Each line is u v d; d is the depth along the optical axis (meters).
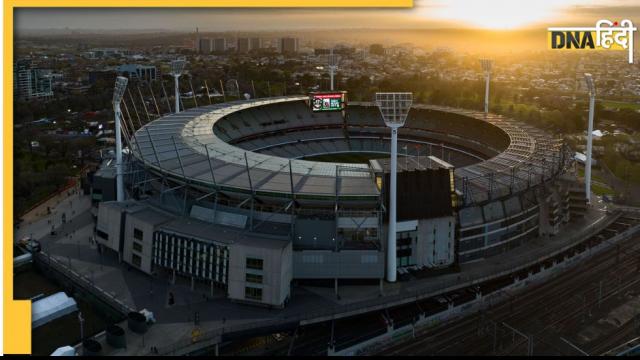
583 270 158.62
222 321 122.69
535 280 152.62
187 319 124.00
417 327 127.94
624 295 143.25
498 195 155.00
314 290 136.25
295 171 158.12
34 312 127.81
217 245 131.38
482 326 128.50
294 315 124.12
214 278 132.62
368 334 123.94
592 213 198.38
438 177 143.62
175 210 157.88
